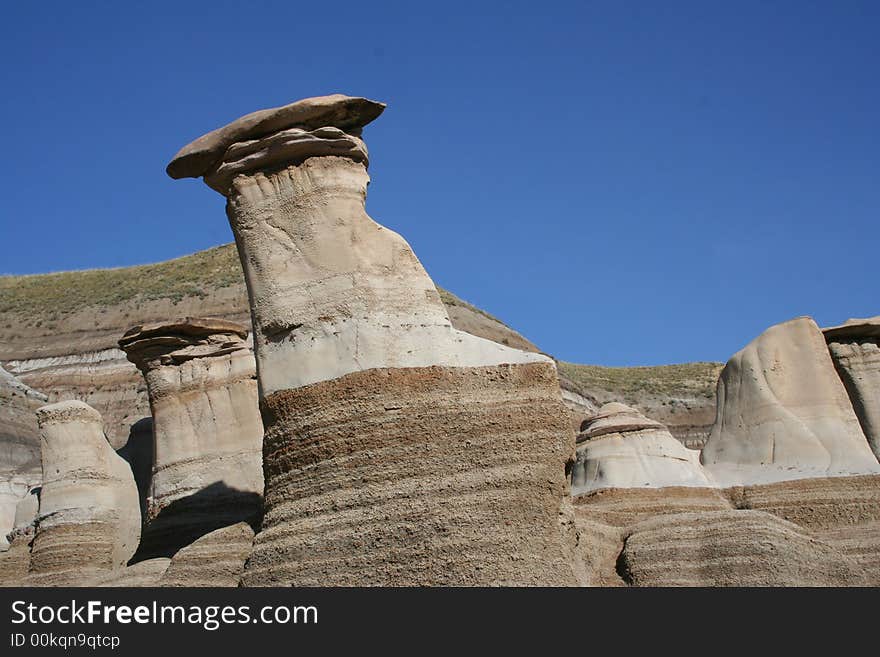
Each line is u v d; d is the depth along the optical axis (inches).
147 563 784.3
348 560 607.8
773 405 936.9
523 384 649.0
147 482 1103.6
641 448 935.7
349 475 629.3
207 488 922.7
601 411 992.9
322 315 668.7
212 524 901.2
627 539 733.3
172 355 967.6
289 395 660.7
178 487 928.3
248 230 703.1
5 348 2471.7
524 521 612.7
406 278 680.4
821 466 896.9
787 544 694.5
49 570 924.6
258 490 919.7
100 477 964.6
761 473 911.0
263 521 657.6
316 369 658.2
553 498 625.6
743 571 682.8
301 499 638.5
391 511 612.7
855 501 862.5
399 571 597.9
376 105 706.2
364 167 713.6
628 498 898.7
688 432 2000.5
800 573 684.1
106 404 2247.8
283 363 670.5
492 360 657.6
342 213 685.9
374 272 675.4
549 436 639.1
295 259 687.1
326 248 681.0
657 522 735.7
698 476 919.0
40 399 1724.9
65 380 2315.5
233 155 713.6
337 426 641.0
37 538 948.0
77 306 2650.1
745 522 708.0
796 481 882.1
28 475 1428.4
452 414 636.7
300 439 650.2
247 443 938.7
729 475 925.8
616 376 2305.6
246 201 706.8
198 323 972.6
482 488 617.0
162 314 2519.7
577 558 655.8
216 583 687.7
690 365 2338.8
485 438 631.8
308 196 692.7
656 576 697.6
